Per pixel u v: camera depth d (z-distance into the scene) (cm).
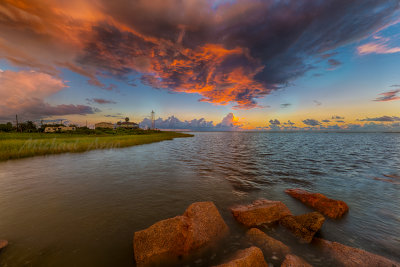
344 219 555
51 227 473
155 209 598
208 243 421
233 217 560
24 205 610
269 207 561
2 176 995
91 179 950
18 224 484
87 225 488
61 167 1248
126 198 691
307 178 1023
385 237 466
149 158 1692
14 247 386
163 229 412
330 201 623
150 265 353
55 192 744
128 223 504
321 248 414
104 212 568
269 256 388
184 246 396
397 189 840
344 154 2088
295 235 468
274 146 3197
